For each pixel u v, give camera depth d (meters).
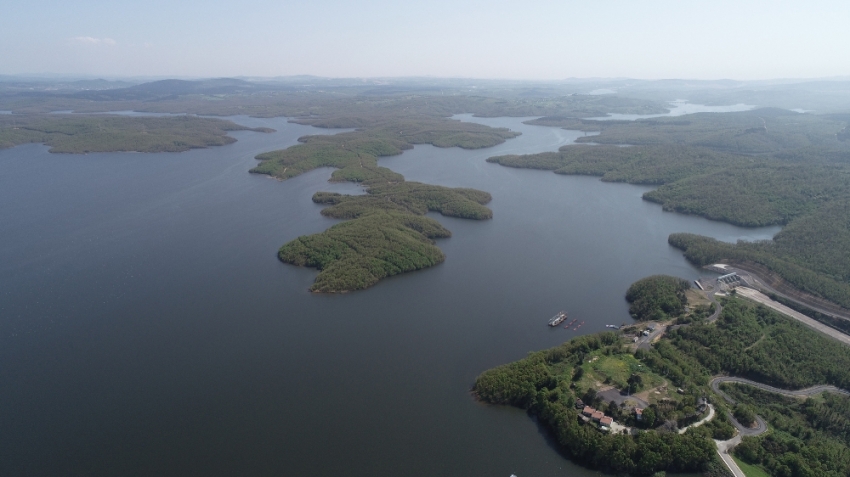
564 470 126.75
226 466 127.81
